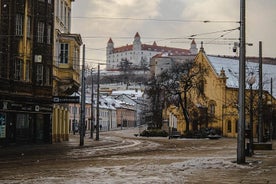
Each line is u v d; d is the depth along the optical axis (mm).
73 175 18531
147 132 86375
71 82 51938
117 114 156625
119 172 19719
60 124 54719
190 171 20109
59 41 51781
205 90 99125
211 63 100375
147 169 21094
